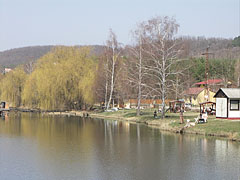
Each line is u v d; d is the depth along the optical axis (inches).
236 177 1055.6
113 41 3585.1
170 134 1904.5
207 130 1804.9
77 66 3843.5
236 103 2106.3
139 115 2925.7
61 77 3786.9
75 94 3789.4
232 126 1771.7
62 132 2128.4
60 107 3846.0
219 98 2156.7
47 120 3019.2
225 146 1488.7
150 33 2471.7
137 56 2741.1
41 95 3838.6
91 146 1599.4
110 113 3430.1
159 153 1402.6
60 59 4055.1
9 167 1220.5
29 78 4160.9
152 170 1150.3
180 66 2659.9
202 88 4104.3
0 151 1501.0
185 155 1349.7
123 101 3713.1
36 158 1354.6
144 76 2736.2
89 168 1188.5
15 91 4510.3
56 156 1389.0
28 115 3634.4
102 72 3619.6
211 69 5004.9
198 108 3294.8
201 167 1171.9
